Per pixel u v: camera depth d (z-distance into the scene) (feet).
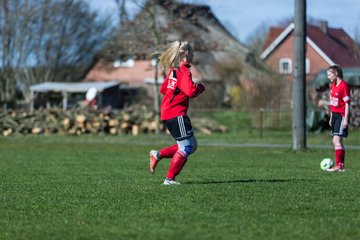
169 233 31.65
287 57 231.71
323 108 142.82
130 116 169.27
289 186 48.73
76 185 51.03
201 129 162.09
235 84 240.32
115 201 41.45
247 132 156.56
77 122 166.40
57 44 288.30
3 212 38.14
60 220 35.42
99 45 303.89
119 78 312.50
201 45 175.94
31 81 286.87
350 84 141.18
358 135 128.06
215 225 33.37
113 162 80.59
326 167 66.64
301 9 95.14
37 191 47.29
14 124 168.86
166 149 50.49
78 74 306.14
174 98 48.75
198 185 49.37
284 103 169.17
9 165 75.41
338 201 41.09
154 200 41.52
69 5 288.92
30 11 271.69
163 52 49.19
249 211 37.29
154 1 167.43
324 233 31.48
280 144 119.85
